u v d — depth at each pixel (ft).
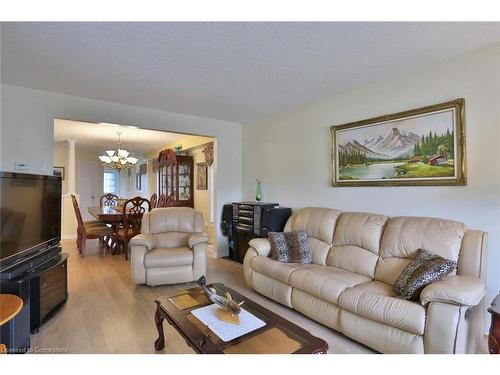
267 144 15.05
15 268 7.43
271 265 9.66
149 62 8.52
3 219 7.15
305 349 4.84
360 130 10.55
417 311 6.00
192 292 7.36
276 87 10.68
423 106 8.86
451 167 8.20
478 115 7.73
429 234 7.64
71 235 21.36
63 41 7.27
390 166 9.66
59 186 10.13
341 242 9.62
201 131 15.21
